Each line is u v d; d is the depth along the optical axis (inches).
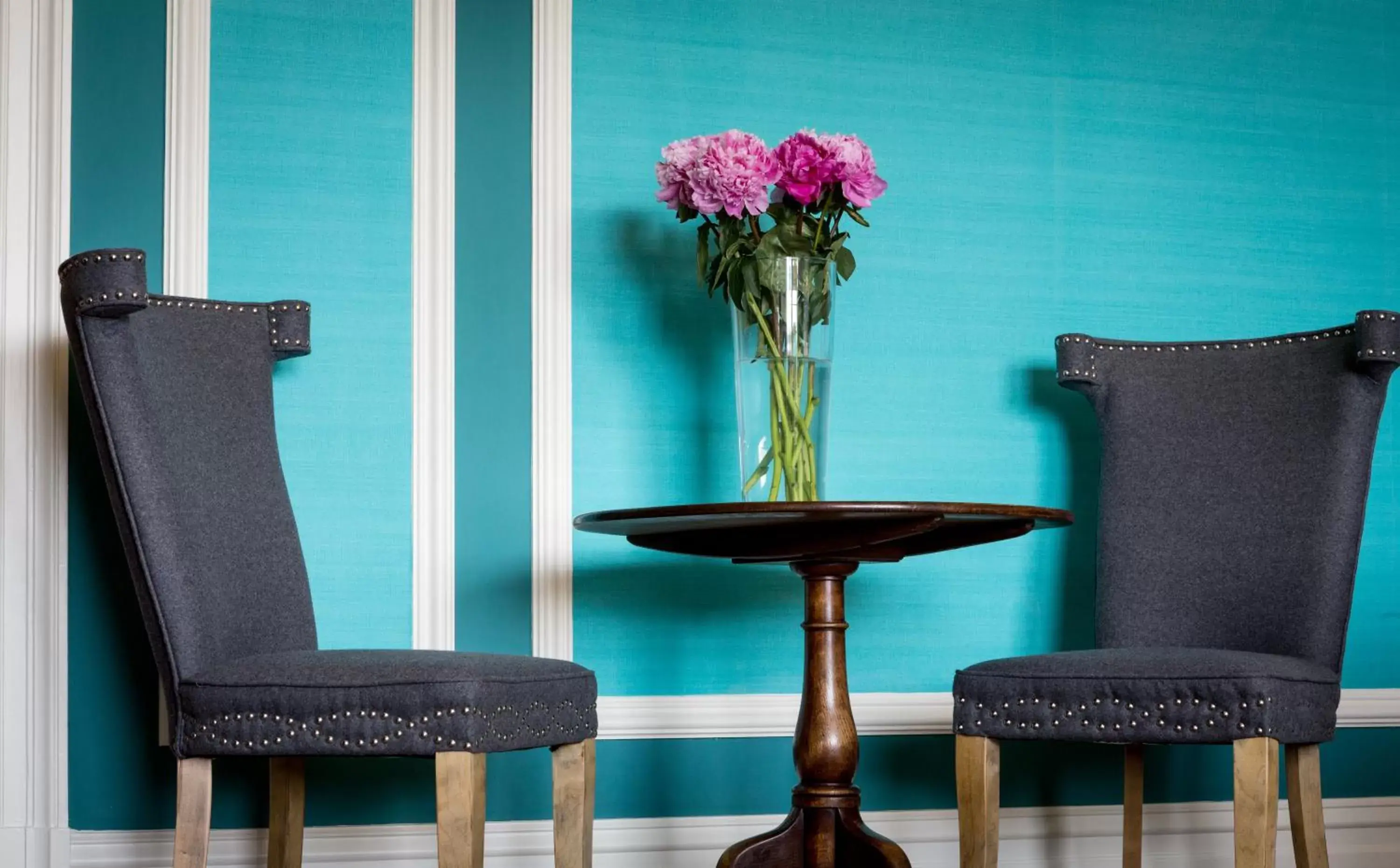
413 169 105.4
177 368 85.9
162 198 101.7
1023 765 111.2
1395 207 119.8
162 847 98.5
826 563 88.0
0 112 100.3
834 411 110.6
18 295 99.3
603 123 108.7
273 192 103.4
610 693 105.7
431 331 104.3
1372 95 120.5
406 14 106.6
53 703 97.4
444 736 70.0
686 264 109.3
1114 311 115.6
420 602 102.7
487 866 102.2
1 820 96.7
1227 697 76.7
